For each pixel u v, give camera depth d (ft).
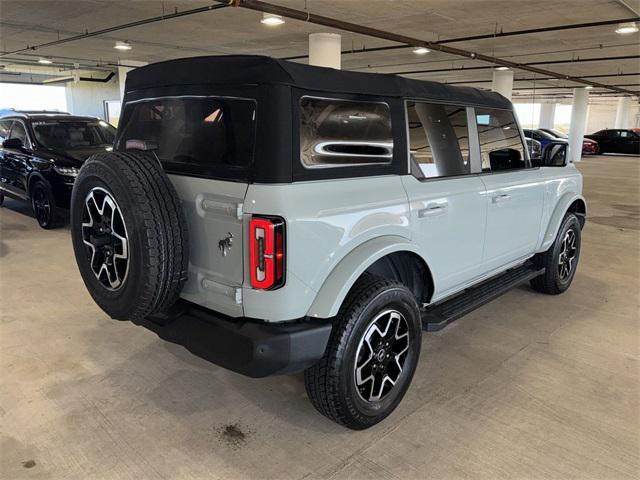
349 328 7.63
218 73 7.28
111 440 8.14
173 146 8.05
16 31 41.19
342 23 32.48
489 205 10.93
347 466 7.60
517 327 12.90
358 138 7.94
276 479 7.30
